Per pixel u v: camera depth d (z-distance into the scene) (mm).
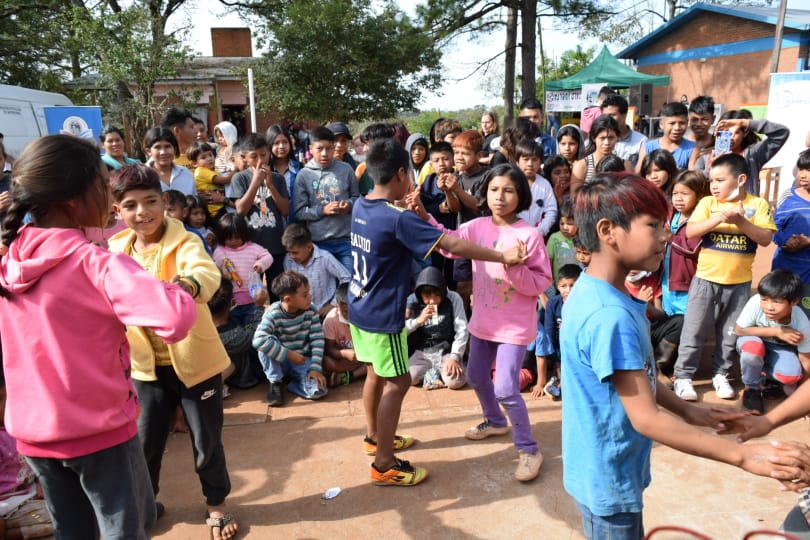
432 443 3350
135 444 1830
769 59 17438
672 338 4000
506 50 16641
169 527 2691
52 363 1625
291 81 15023
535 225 4535
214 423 2523
